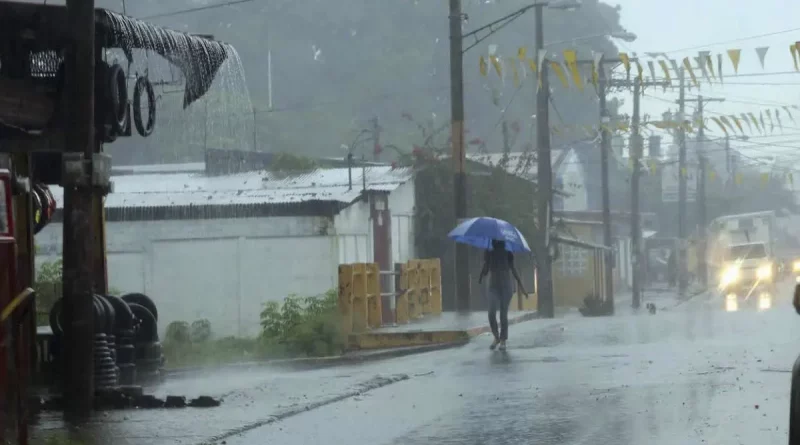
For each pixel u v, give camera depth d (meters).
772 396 20.50
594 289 95.56
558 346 32.94
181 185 64.75
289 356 34.44
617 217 129.25
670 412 19.22
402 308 43.75
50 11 22.23
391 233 62.03
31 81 23.50
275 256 52.62
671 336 34.53
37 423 19.34
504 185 75.62
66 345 20.38
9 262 13.00
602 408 20.00
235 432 18.52
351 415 20.41
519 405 20.75
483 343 35.88
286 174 67.69
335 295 40.78
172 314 53.22
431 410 20.66
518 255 76.38
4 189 13.03
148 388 24.56
